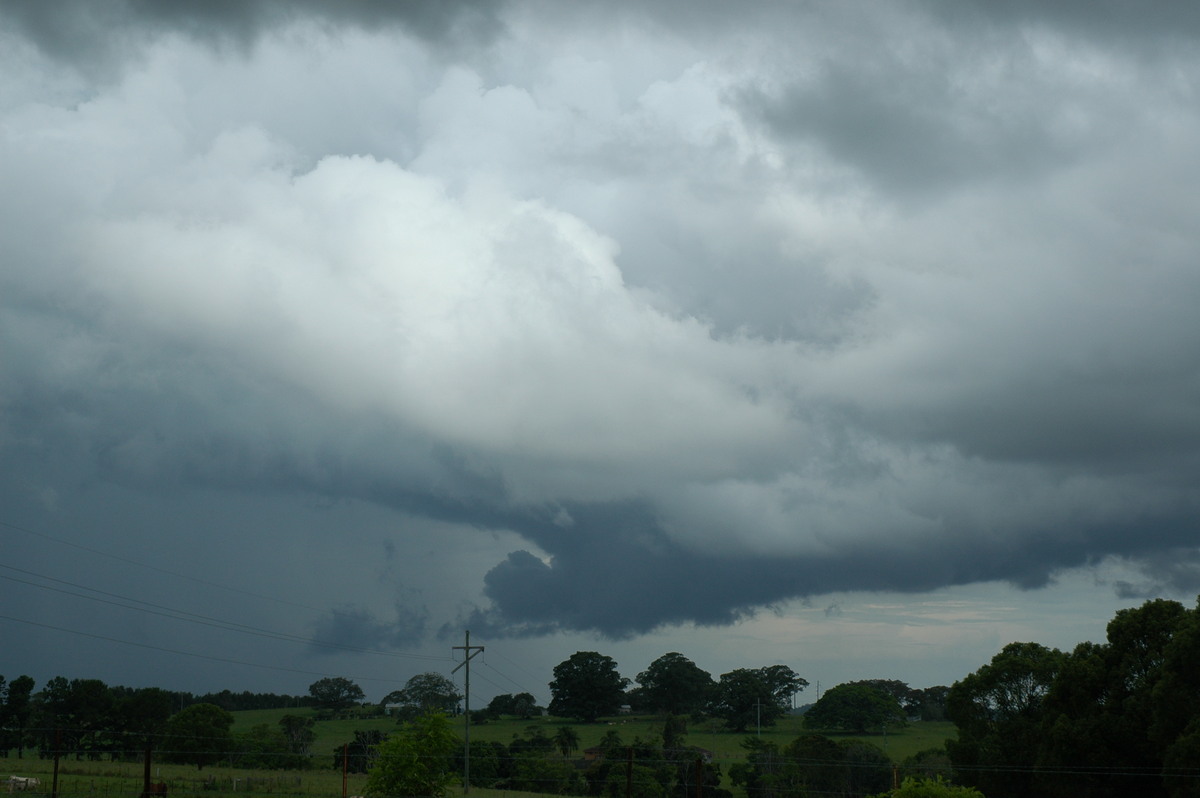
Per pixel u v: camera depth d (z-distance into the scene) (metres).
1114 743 76.06
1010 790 84.69
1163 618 77.31
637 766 116.69
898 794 69.88
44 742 145.75
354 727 191.88
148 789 79.25
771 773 114.12
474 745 127.75
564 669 196.00
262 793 94.75
